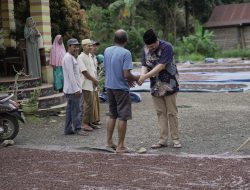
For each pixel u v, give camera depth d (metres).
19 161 7.64
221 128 9.76
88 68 9.88
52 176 6.70
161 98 8.16
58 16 17.23
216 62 34.34
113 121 8.07
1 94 9.52
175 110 8.16
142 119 11.22
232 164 6.95
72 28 17.61
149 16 42.81
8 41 17.78
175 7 42.66
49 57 14.98
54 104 13.19
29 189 6.12
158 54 7.93
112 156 7.72
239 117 11.02
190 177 6.39
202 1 44.28
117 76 7.76
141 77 7.78
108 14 36.19
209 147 8.14
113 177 6.53
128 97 7.83
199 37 41.34
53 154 8.04
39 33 14.58
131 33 35.94
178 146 8.16
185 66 30.73
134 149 8.17
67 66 9.52
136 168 6.94
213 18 45.28
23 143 9.17
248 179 6.23
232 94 16.00
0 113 9.20
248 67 26.78
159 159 7.39
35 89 12.81
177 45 41.09
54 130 10.43
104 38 35.62
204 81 20.17
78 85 9.62
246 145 8.09
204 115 11.48
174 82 8.04
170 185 6.09
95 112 10.34
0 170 7.12
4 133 9.26
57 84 14.28
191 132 9.46
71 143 8.98
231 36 44.53
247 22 43.19
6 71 15.75
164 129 8.23
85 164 7.29
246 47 44.03
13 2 17.70
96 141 9.05
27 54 14.53
